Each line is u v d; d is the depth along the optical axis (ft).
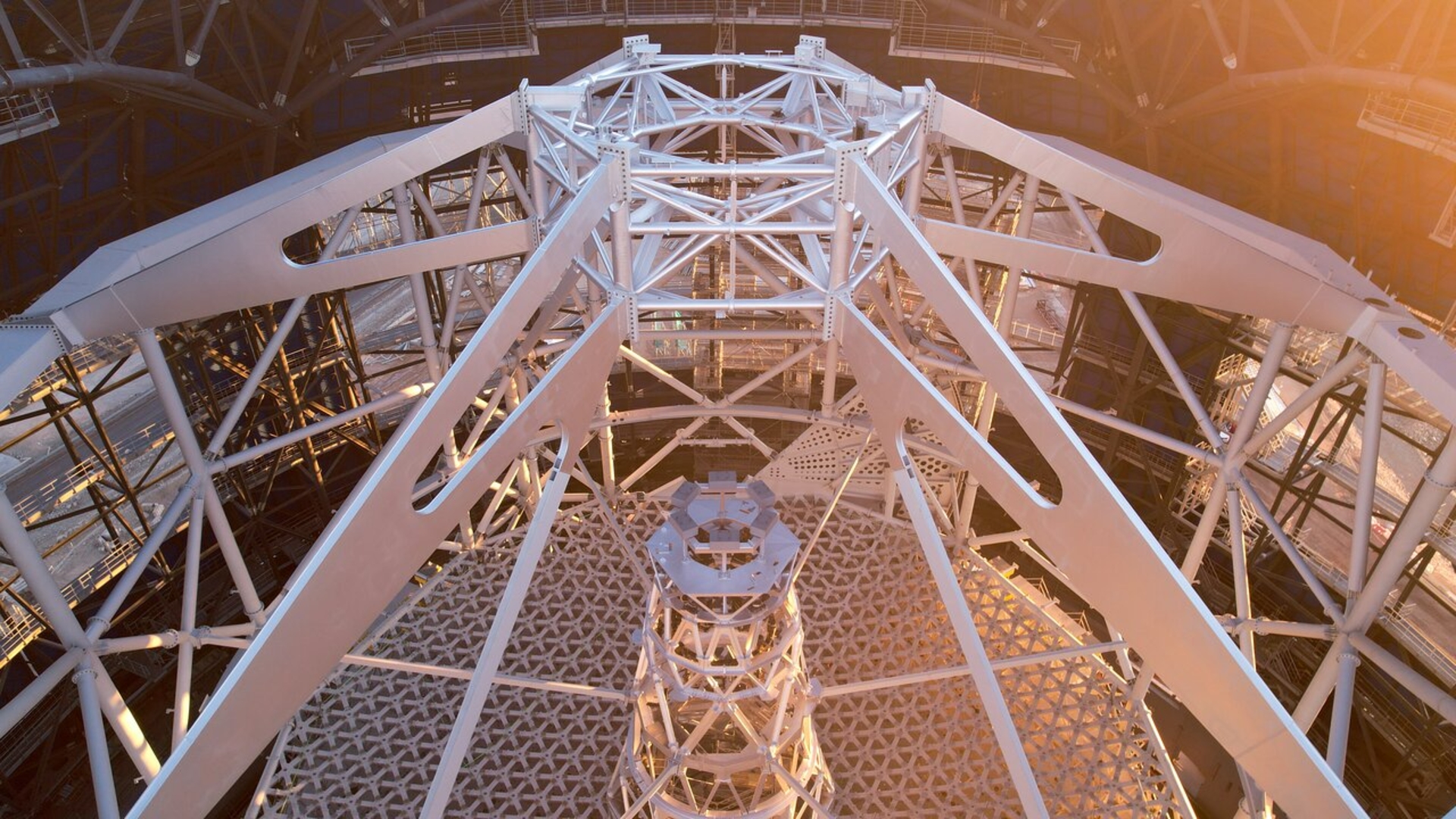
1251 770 34.22
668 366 123.34
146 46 85.76
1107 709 75.46
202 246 51.67
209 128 95.04
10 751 85.71
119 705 54.65
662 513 86.07
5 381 45.88
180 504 60.39
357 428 109.09
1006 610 82.23
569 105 59.98
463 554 86.28
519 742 74.74
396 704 75.00
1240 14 80.02
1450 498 82.43
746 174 51.85
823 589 82.53
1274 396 116.67
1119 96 87.76
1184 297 57.26
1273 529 62.39
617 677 77.46
